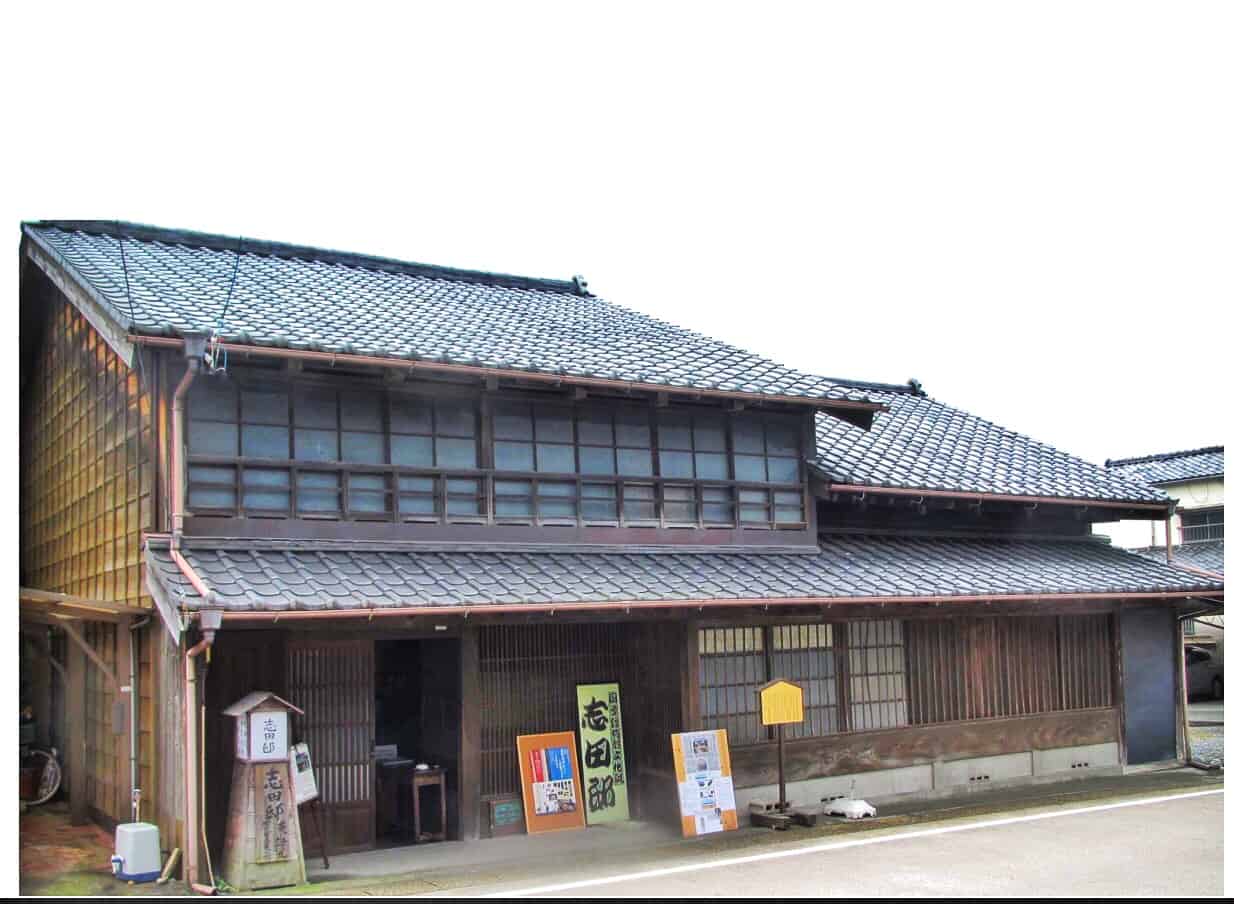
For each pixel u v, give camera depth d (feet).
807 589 40.60
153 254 45.93
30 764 45.44
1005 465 55.47
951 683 47.93
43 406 53.42
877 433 56.49
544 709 40.27
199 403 34.32
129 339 31.48
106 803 38.68
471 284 57.00
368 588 32.35
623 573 38.52
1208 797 45.88
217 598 28.99
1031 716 50.08
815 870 32.42
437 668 39.60
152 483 34.04
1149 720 54.39
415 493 37.52
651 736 41.78
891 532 51.80
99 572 41.29
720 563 42.32
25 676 53.16
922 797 46.14
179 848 31.19
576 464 41.14
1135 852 34.86
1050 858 33.99
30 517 55.83
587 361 40.68
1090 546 57.11
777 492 45.96
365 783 35.91
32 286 50.70
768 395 42.60
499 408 39.78
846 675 45.01
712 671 41.52
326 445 36.27
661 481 42.78
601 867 33.22
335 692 35.60
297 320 37.35
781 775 40.27
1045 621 51.47
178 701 31.78
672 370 42.34
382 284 50.85
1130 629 54.29
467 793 37.55
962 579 45.65
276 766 31.37
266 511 34.65
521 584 35.19
